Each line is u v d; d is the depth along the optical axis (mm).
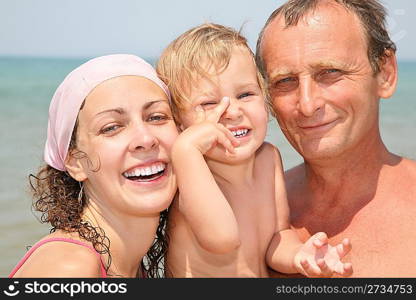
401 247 3424
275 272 3680
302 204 3977
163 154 3170
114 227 3215
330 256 2979
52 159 3330
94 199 3238
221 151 3355
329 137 3512
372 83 3529
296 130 3611
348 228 3652
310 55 3404
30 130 17266
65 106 3156
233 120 3338
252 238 3521
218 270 3471
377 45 3520
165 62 3453
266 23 3680
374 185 3693
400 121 18172
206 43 3369
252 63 3441
